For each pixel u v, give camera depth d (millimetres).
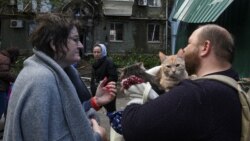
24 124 2418
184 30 12273
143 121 2145
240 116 2152
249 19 8516
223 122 2094
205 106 2100
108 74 8195
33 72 2482
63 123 2498
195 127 2078
